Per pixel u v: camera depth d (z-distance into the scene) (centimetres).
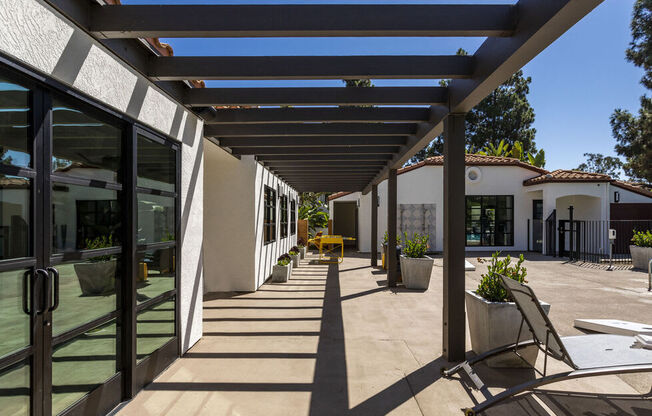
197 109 427
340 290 782
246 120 465
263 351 420
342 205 2330
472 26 256
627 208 1549
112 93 274
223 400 306
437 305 647
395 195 814
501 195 1658
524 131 3052
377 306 639
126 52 287
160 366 358
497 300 390
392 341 455
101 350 273
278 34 257
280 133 518
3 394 189
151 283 341
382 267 1141
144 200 329
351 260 1356
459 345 389
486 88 317
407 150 588
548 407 296
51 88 219
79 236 247
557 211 1675
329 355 408
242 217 760
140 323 324
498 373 360
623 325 482
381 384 337
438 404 301
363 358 399
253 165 759
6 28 185
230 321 543
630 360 286
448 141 397
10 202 193
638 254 1136
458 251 392
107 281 280
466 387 331
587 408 295
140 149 324
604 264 1225
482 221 1653
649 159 1883
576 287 827
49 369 217
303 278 942
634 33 1825
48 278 210
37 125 210
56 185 226
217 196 762
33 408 205
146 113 324
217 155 699
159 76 318
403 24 255
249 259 760
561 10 203
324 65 320
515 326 371
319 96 390
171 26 249
